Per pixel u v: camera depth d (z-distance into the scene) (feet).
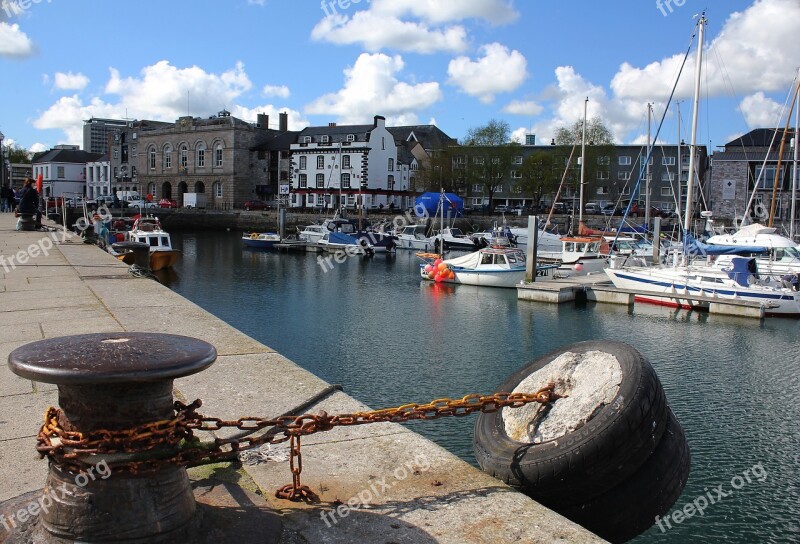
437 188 265.75
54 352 8.34
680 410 46.01
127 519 8.32
